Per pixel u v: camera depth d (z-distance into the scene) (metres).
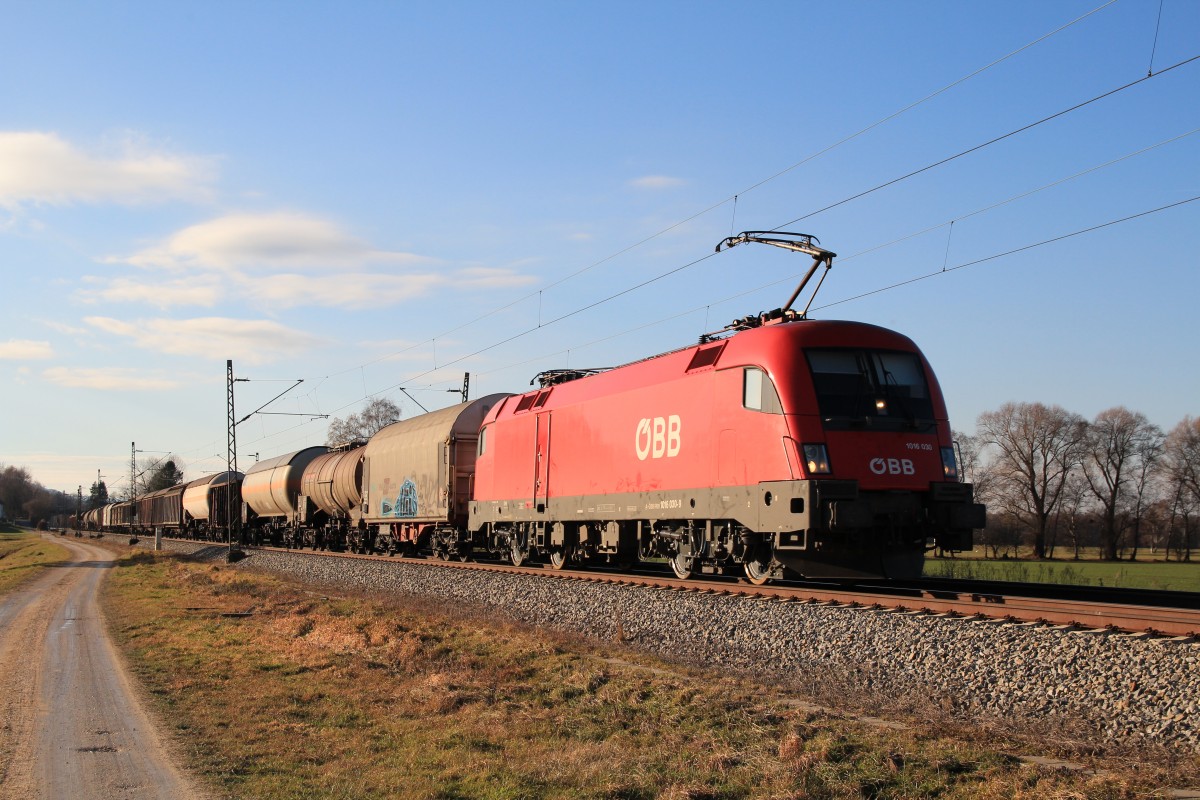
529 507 25.91
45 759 9.68
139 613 23.39
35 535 135.75
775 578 20.33
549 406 25.31
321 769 9.16
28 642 18.75
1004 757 8.73
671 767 8.86
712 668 14.05
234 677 14.25
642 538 21.91
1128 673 10.05
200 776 8.94
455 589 24.27
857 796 7.88
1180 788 7.76
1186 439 62.28
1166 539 61.41
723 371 18.16
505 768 8.98
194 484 73.50
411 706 12.09
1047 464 60.16
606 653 15.52
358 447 45.34
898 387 17.00
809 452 16.17
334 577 32.16
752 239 20.75
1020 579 33.12
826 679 12.60
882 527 16.34
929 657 12.05
